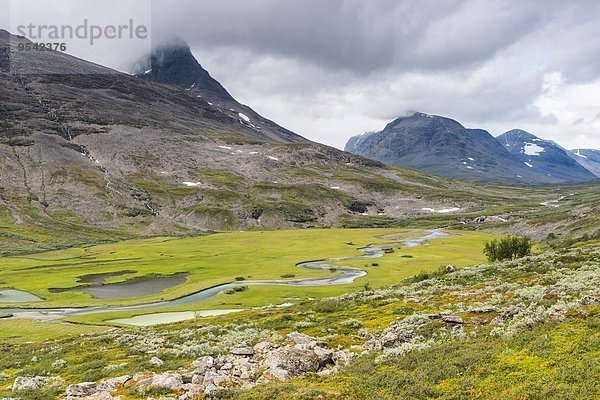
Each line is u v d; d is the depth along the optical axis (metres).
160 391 22.22
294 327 40.72
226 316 60.56
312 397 19.14
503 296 38.62
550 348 20.33
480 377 18.97
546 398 15.79
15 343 56.78
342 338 33.66
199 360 27.77
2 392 26.28
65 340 49.75
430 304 42.06
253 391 20.61
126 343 40.94
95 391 23.58
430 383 19.25
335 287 98.69
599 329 21.81
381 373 21.61
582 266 48.28
